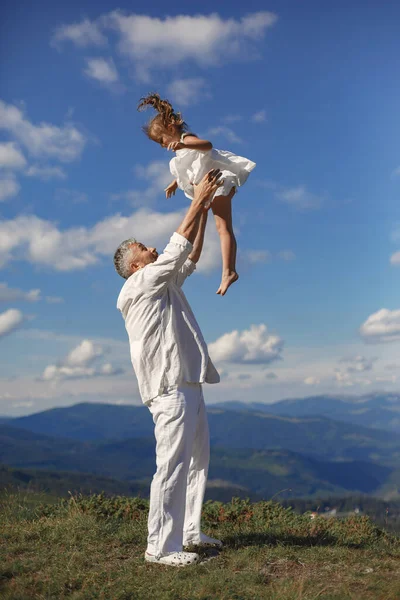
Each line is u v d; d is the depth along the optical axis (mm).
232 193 5906
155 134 5805
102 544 6465
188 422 5695
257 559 5742
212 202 5867
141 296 5758
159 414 5707
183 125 5789
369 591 4816
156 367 5719
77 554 5953
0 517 7996
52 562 5805
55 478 162375
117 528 7305
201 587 4859
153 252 6152
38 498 8875
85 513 7926
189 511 6113
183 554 5551
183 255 5664
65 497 8906
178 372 5688
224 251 5812
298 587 4809
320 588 4887
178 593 4773
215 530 7480
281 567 5586
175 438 5633
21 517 7969
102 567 5676
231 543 6469
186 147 5598
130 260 6082
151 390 5723
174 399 5680
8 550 6293
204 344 5910
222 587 4867
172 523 5613
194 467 6125
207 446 6090
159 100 5734
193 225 5703
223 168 5859
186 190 6055
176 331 5766
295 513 8516
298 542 6566
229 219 5902
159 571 5410
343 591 4785
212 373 5977
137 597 4723
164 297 5840
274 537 6711
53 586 5062
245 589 4867
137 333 5781
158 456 5727
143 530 7066
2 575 5406
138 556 6004
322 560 5793
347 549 6160
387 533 7465
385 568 5520
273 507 8570
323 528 7363
